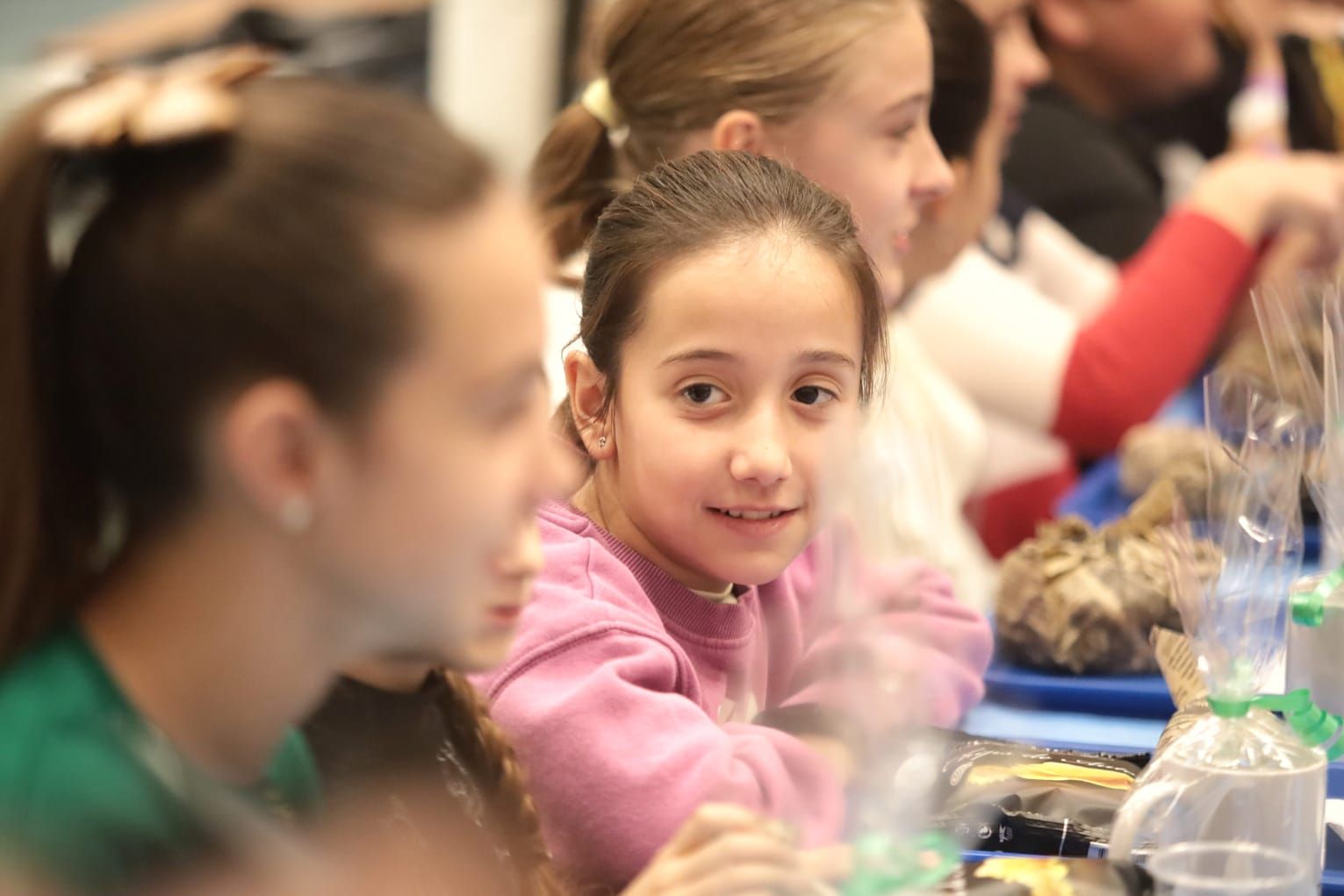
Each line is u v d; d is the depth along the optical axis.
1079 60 8.04
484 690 2.41
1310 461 2.94
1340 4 7.71
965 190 4.34
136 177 1.52
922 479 3.80
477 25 7.00
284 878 1.58
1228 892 2.03
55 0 7.49
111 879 1.46
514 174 1.85
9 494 1.54
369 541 1.51
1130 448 4.92
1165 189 8.00
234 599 1.53
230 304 1.45
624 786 2.30
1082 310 6.54
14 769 1.47
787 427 2.54
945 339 5.63
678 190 2.64
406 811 2.03
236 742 1.62
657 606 2.70
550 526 2.69
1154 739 3.10
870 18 3.50
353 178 1.49
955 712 2.99
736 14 3.48
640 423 2.57
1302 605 2.59
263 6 7.41
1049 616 3.39
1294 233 6.20
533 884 2.15
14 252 1.53
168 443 1.49
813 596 3.03
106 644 1.56
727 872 1.79
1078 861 2.09
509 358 1.54
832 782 2.05
